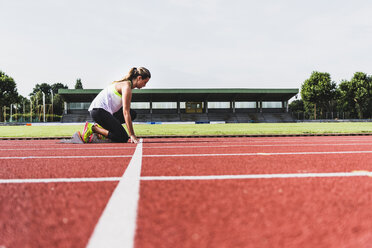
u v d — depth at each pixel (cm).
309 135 866
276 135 843
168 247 77
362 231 88
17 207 115
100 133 524
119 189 147
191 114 4488
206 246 77
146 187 152
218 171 204
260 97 4581
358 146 443
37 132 1104
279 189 145
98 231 88
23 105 5731
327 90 4534
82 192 141
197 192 140
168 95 4278
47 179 175
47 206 116
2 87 4591
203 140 651
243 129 1269
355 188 147
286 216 102
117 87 496
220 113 4600
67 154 336
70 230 90
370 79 5103
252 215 104
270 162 252
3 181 169
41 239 83
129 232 88
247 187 151
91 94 4019
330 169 211
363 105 5128
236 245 78
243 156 302
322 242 80
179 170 210
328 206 115
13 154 343
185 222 96
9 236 85
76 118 4184
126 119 481
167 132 1041
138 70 505
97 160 274
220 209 111
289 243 79
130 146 453
